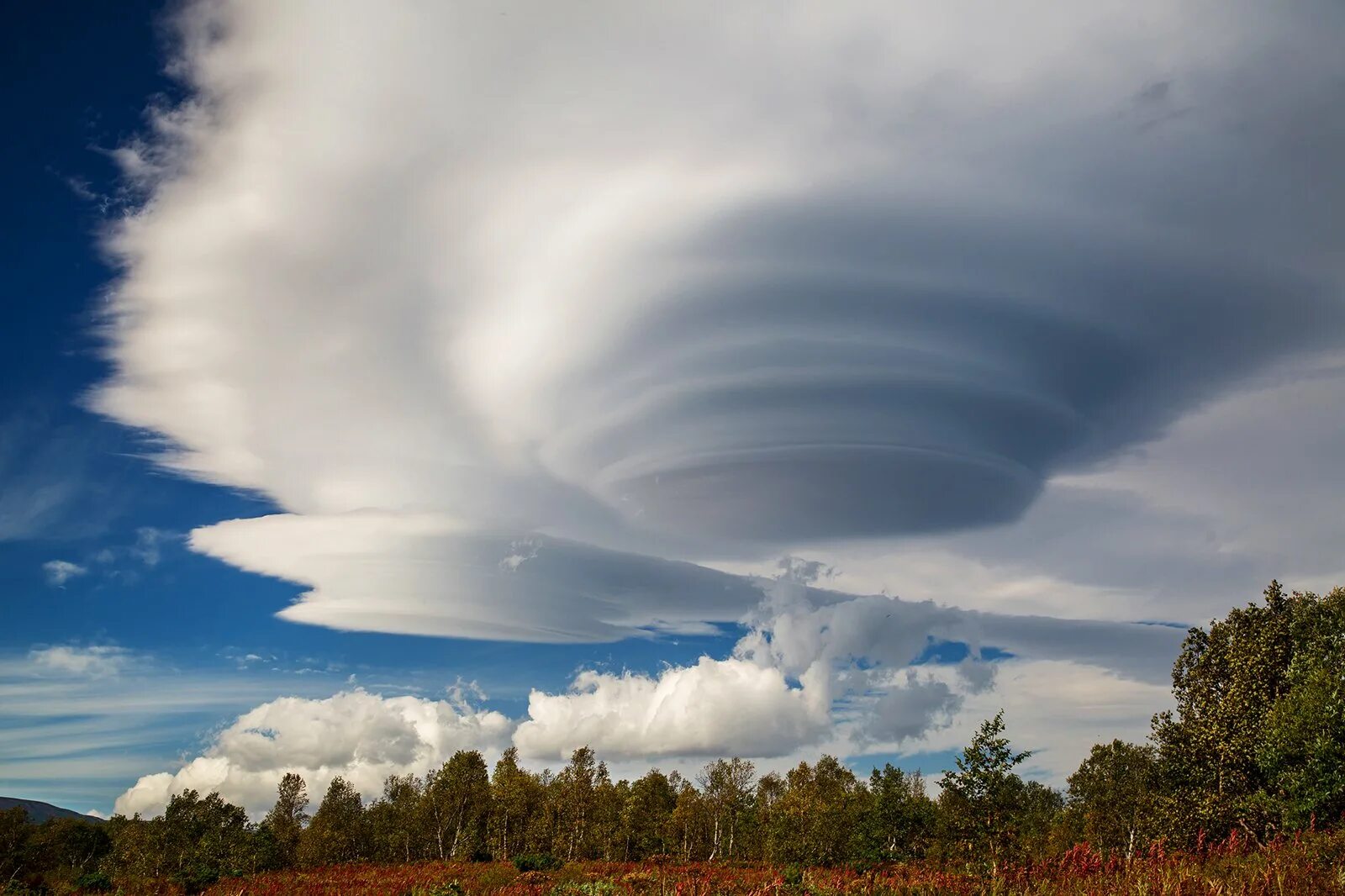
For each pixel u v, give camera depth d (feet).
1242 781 86.99
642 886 101.71
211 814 275.80
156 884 152.46
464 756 268.62
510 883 130.52
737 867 164.86
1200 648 108.68
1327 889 41.09
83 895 148.46
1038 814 141.08
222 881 157.07
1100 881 51.08
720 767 248.73
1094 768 134.10
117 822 309.22
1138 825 101.50
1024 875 55.26
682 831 247.91
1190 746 97.76
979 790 85.40
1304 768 75.41
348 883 145.18
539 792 269.23
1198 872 48.19
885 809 153.89
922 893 60.29
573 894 105.29
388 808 290.76
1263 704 91.66
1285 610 99.55
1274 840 60.03
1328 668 85.51
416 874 156.46
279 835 269.85
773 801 249.96
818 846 159.12
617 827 253.44
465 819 259.39
